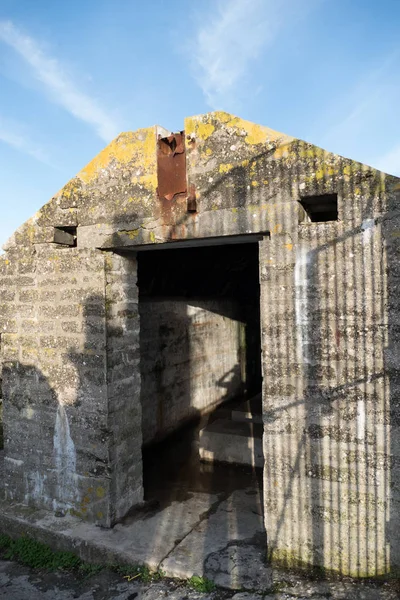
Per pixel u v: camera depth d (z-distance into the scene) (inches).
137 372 193.0
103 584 152.3
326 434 141.7
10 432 198.4
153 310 292.2
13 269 195.3
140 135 168.2
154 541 166.1
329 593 134.3
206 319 362.0
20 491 196.4
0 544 180.7
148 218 166.4
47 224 186.5
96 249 177.0
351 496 139.3
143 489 208.5
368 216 133.7
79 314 180.1
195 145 157.1
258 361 441.4
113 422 178.4
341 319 138.3
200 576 145.8
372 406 135.6
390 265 131.9
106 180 175.0
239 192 150.3
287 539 148.0
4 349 198.7
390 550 135.6
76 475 182.2
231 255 314.5
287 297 144.8
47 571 163.3
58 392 185.5
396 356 132.2
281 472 147.9
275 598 134.7
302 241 142.1
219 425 271.7
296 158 142.2
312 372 142.6
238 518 182.7
